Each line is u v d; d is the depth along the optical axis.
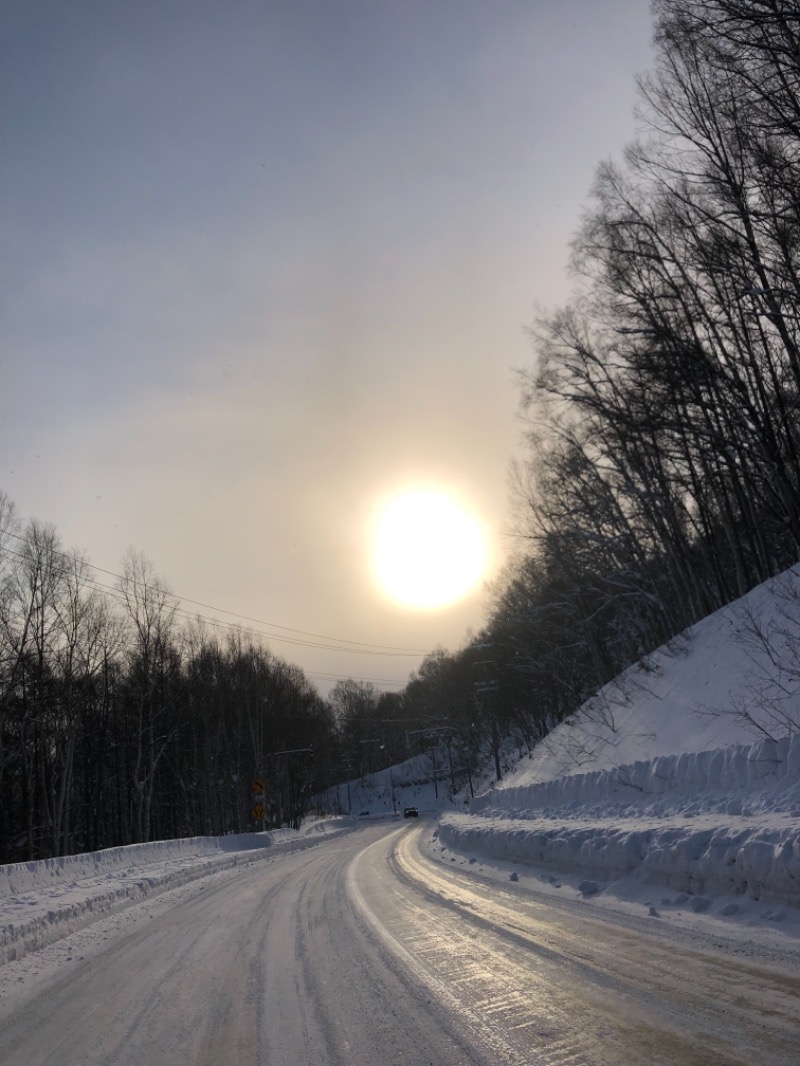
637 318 27.53
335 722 139.50
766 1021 4.90
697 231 25.44
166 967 9.38
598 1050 4.77
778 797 10.68
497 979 6.73
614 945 7.38
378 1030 5.75
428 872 17.25
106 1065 5.74
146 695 50.56
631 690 27.22
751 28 17.86
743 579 28.03
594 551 39.59
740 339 26.38
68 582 42.25
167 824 66.25
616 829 12.00
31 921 12.14
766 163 20.05
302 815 84.38
